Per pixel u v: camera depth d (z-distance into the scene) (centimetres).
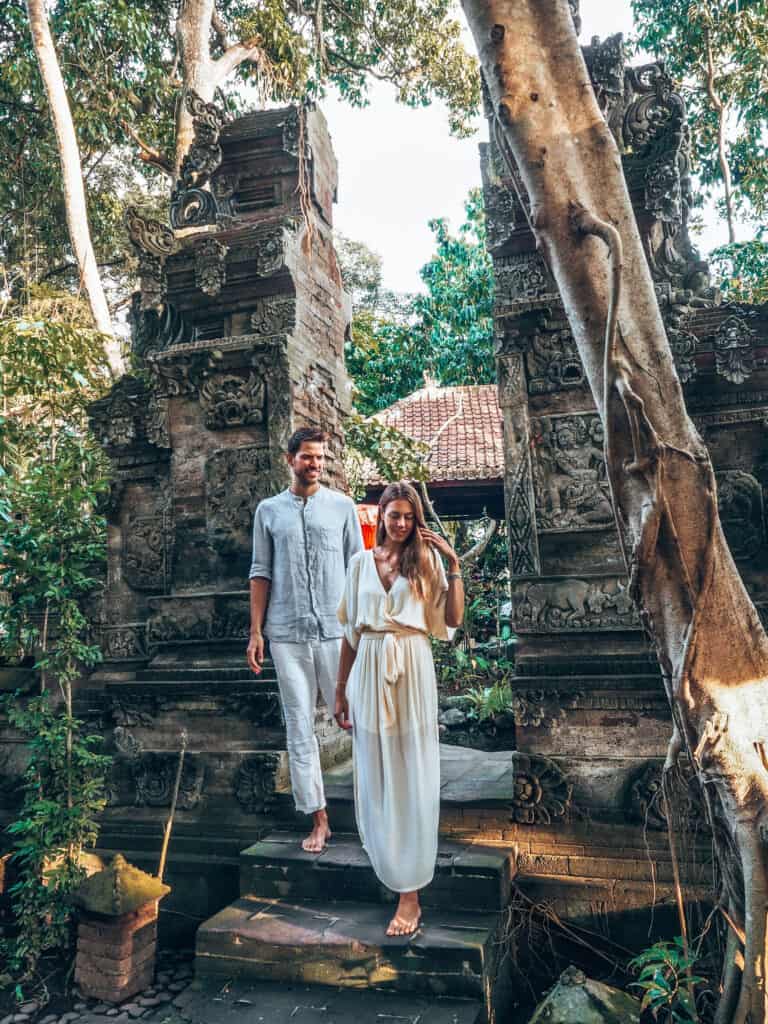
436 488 1110
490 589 1130
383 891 345
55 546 418
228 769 428
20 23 984
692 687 247
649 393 245
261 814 417
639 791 355
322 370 504
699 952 302
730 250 1124
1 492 454
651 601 251
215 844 415
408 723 311
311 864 354
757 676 250
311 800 368
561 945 350
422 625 319
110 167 1370
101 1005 338
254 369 459
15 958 379
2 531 426
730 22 1256
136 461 501
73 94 1011
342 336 552
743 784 244
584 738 370
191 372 468
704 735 243
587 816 363
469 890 336
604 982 333
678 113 390
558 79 248
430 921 323
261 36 1006
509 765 461
